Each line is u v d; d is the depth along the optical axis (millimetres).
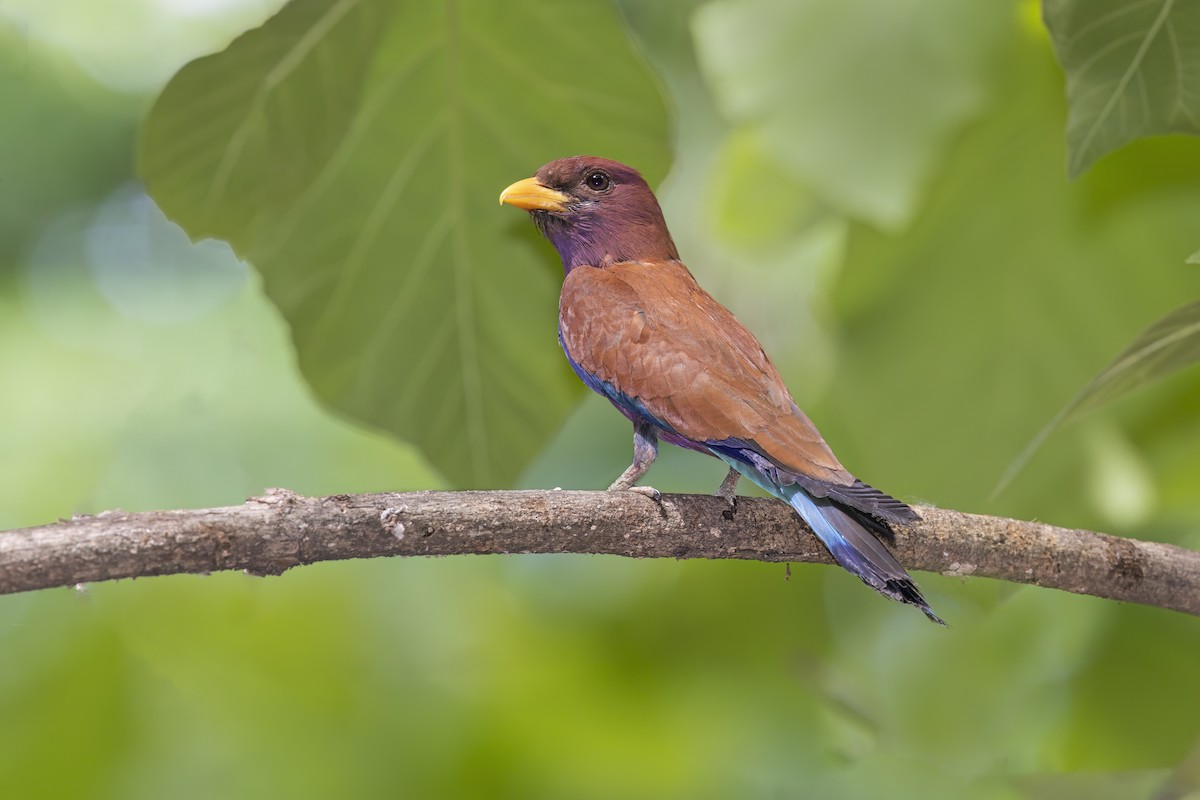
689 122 13352
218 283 14875
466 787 11961
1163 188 9883
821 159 8617
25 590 5535
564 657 12547
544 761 12195
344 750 11727
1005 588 8945
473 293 9188
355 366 9133
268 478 13898
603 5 8070
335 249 8883
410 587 12375
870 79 8555
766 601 12727
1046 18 6820
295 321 8961
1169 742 10609
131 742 11219
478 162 8844
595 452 15188
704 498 7480
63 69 16172
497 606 12703
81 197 16484
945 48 8523
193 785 11305
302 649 11945
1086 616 11070
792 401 8266
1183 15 6660
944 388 10195
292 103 8008
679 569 12805
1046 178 9820
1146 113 7012
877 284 10156
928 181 9594
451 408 9258
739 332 8727
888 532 7363
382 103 8469
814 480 7453
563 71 8383
